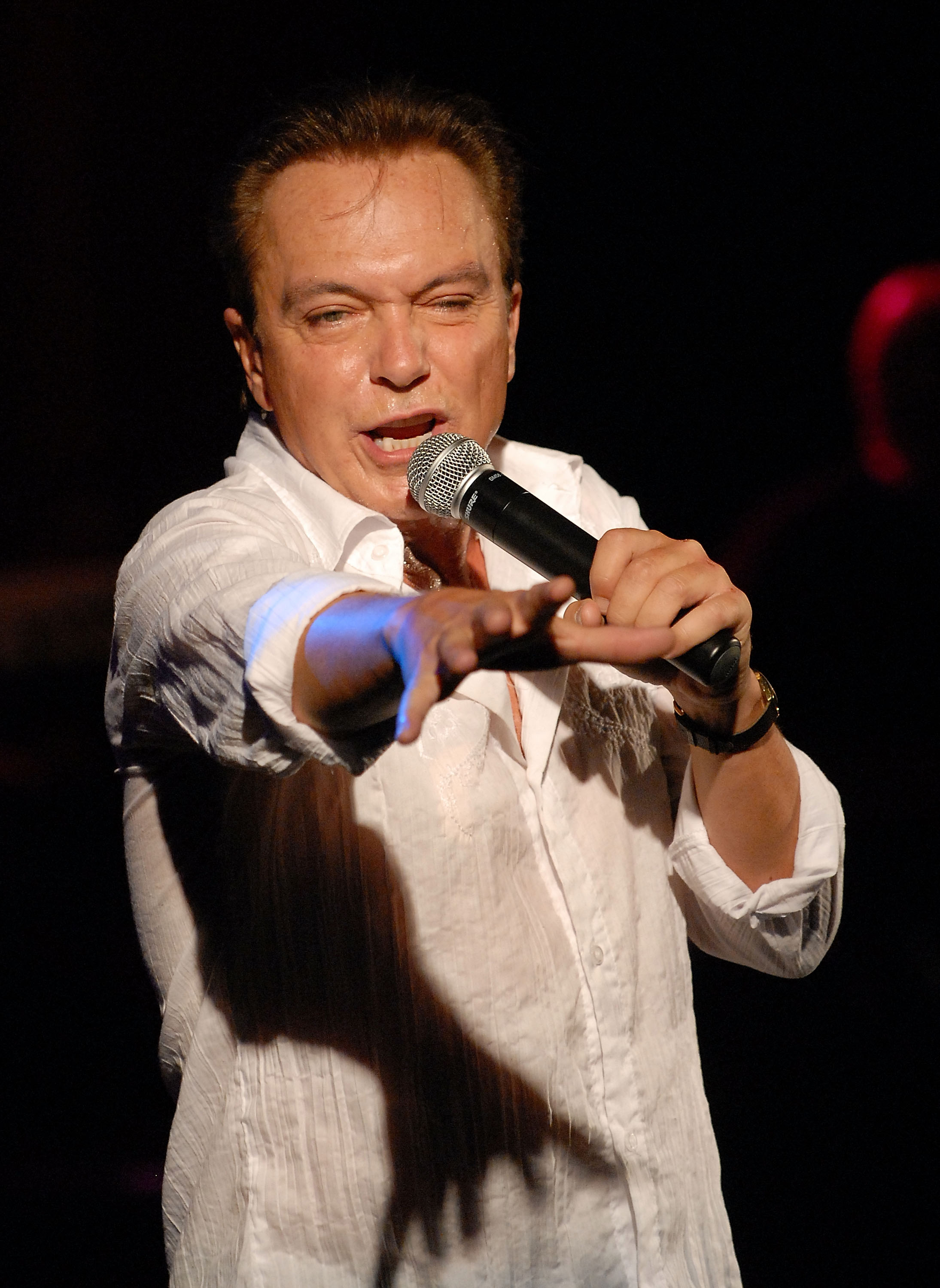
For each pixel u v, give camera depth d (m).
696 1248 3.91
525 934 3.73
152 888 3.99
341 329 3.75
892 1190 9.48
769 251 15.85
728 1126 10.25
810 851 4.06
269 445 4.15
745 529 16.75
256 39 16.38
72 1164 10.07
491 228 3.93
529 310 16.31
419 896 3.65
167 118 17.62
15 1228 9.47
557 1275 3.69
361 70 15.28
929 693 15.72
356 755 2.68
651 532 3.29
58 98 17.69
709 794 4.00
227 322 4.21
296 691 2.65
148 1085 10.99
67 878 13.72
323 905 3.66
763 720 3.80
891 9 14.34
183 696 3.12
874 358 15.89
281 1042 3.69
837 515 16.36
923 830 13.43
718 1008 11.43
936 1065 10.64
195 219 18.23
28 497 18.91
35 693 15.92
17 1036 11.53
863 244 15.66
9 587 17.09
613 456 16.88
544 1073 3.69
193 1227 3.82
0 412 18.95
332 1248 3.61
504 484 3.42
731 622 3.17
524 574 4.45
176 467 19.38
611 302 16.22
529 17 14.50
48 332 18.84
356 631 2.40
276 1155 3.67
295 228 3.73
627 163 15.42
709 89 14.99
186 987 3.92
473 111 3.95
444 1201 3.61
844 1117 10.26
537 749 3.90
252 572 2.99
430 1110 3.62
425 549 4.19
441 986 3.64
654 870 4.18
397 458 3.78
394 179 3.72
